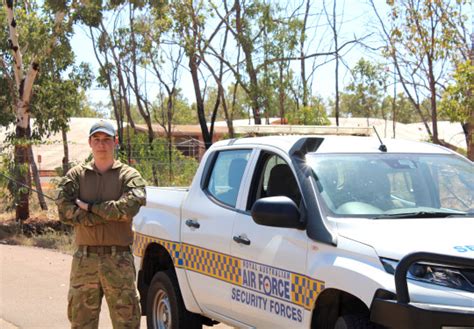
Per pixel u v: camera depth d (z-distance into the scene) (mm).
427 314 3871
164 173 19562
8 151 18578
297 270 4871
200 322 6523
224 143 6426
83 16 18016
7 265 11984
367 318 4410
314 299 4672
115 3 18766
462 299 3920
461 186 5402
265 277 5219
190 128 38406
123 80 23672
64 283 10383
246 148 6027
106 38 22750
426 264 4109
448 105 13141
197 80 23484
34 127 22844
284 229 5082
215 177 6309
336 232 4676
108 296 5645
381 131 30594
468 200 5289
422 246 4238
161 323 6836
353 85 21953
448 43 15852
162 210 6828
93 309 5684
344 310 4703
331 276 4504
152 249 7016
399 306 3971
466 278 4008
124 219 5516
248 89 21172
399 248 4254
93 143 5602
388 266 4207
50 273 11219
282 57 20844
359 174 5215
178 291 6484
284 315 5008
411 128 33875
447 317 3844
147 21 21875
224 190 6102
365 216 4855
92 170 5613
